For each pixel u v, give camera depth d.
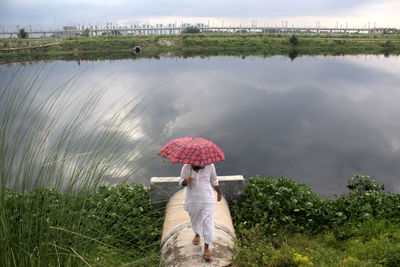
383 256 4.37
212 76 28.36
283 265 4.15
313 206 6.03
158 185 5.95
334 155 10.87
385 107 18.25
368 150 11.42
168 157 3.80
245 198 6.37
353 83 26.34
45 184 2.75
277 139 12.41
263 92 22.09
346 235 5.31
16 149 2.60
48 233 2.61
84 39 64.00
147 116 3.79
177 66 35.78
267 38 76.81
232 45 70.75
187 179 4.02
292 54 58.41
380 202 6.22
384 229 5.26
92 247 3.10
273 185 6.52
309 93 22.11
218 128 13.30
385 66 38.34
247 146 11.48
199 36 75.88
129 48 64.31
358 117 16.08
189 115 14.29
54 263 2.69
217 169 9.57
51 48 54.56
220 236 4.54
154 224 5.27
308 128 14.04
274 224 5.60
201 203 4.04
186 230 4.59
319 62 43.53
